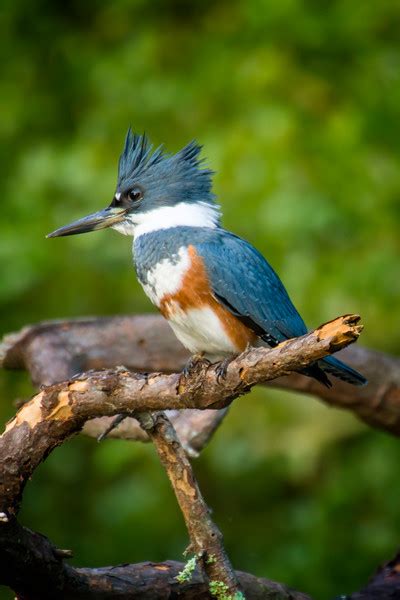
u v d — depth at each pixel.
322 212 10.83
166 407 5.28
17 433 5.37
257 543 11.41
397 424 8.86
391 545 10.79
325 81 12.38
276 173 11.05
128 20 13.60
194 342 7.32
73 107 13.14
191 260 7.10
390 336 11.28
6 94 13.05
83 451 11.95
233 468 11.02
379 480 11.09
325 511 11.08
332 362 7.02
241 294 7.08
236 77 12.16
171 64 12.97
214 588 5.66
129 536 11.23
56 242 11.52
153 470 11.41
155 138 12.14
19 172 12.05
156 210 7.64
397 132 12.10
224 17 13.34
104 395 5.29
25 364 8.33
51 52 13.45
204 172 7.77
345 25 12.84
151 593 5.79
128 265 11.45
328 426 10.92
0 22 13.52
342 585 10.62
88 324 8.40
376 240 11.41
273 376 4.96
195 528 5.65
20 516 11.68
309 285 10.97
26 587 5.54
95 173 11.59
